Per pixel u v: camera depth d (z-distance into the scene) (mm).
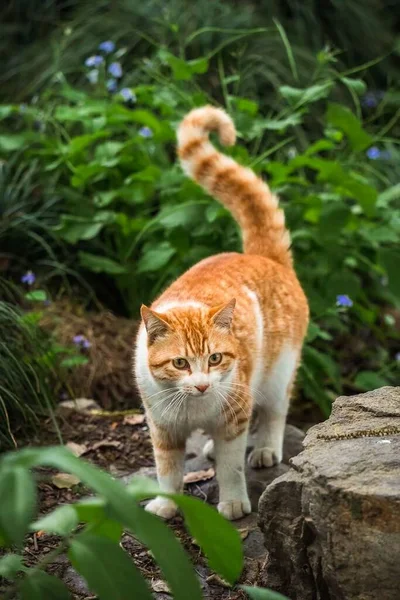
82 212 6453
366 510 2895
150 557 3818
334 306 6207
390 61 8781
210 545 2738
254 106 6207
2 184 6523
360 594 2953
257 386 4504
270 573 3402
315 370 6012
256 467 4652
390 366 6535
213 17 8102
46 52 8070
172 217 5961
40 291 5703
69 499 4383
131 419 5281
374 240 6316
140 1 8297
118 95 6688
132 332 6133
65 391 5562
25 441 4918
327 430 3477
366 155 7500
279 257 4883
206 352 3990
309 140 7738
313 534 3172
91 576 2479
